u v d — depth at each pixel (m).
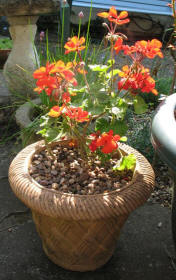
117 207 1.24
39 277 1.57
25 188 1.31
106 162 1.61
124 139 1.43
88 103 1.37
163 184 2.23
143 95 3.14
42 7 2.46
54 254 1.54
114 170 1.51
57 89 1.29
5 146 2.58
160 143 1.07
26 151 1.58
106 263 1.66
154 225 1.92
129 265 1.66
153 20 5.57
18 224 1.88
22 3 2.37
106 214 1.22
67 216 1.21
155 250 1.76
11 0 2.34
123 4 5.35
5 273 1.58
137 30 5.65
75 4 5.09
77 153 1.66
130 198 1.28
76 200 1.24
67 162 1.59
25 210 1.99
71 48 1.35
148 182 1.39
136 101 1.35
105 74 1.49
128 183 1.37
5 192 2.12
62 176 1.49
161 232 1.88
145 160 1.54
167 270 1.65
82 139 1.49
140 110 1.35
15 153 2.49
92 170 1.56
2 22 5.73
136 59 1.31
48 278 1.56
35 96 2.87
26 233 1.82
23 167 1.45
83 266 1.51
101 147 1.47
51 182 1.44
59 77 1.33
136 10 5.22
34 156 1.59
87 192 1.41
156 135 1.12
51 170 1.52
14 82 2.86
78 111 1.28
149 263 1.68
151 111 3.01
